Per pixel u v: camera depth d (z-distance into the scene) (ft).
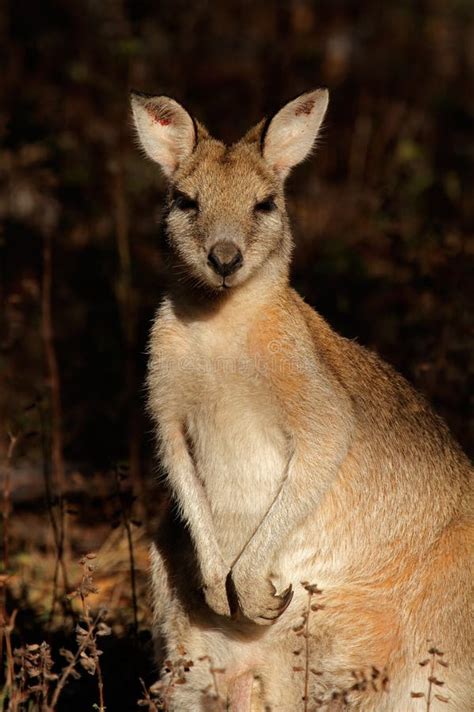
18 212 60.13
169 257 33.50
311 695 31.65
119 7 70.18
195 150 34.42
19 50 71.61
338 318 49.37
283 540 31.53
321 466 31.55
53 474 47.01
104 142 64.23
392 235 51.01
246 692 32.17
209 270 31.73
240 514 32.58
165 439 32.86
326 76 76.02
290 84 73.72
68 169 61.00
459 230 55.93
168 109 34.53
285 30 78.95
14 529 44.19
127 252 53.47
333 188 67.31
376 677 30.71
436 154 70.59
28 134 60.34
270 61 74.90
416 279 48.24
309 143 34.76
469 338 45.01
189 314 32.35
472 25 83.51
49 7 73.36
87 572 29.86
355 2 82.43
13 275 56.18
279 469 32.24
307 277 53.26
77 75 66.69
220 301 32.04
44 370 52.60
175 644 32.96
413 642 31.32
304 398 31.60
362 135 70.44
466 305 46.39
